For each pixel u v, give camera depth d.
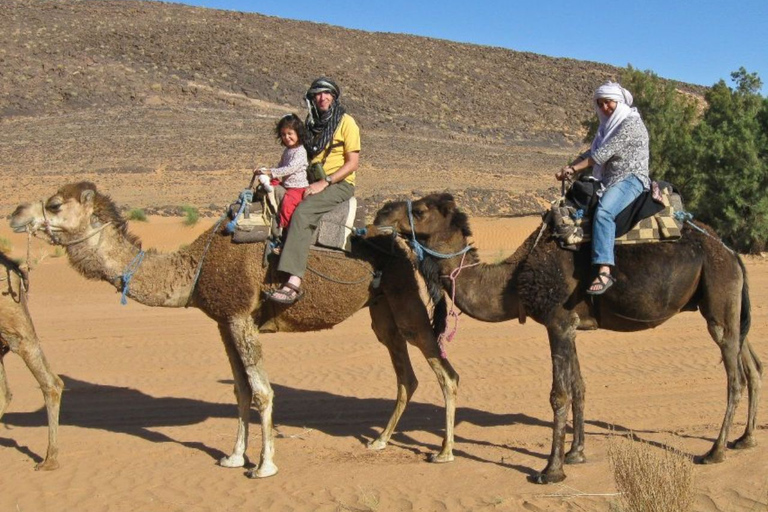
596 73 127.75
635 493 7.04
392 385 12.32
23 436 9.84
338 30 129.00
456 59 125.25
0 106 79.88
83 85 86.75
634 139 8.29
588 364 13.29
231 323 8.41
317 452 9.27
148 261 8.55
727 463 8.37
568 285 8.25
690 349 14.22
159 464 8.84
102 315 18.86
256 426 10.35
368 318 17.78
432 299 8.88
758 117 32.28
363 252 8.73
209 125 76.81
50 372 8.70
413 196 45.62
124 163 60.09
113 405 11.35
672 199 8.57
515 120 101.62
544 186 56.16
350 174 8.73
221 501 7.80
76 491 8.06
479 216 41.34
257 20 124.62
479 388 11.98
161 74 93.75
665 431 9.73
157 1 127.56
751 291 20.62
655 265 8.27
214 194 49.12
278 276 8.34
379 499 7.75
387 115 93.44
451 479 8.24
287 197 8.38
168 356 14.34
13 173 55.81
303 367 13.40
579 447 8.66
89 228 8.40
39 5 115.69
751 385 8.81
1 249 9.05
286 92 94.62
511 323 16.83
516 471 8.41
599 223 8.12
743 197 29.16
